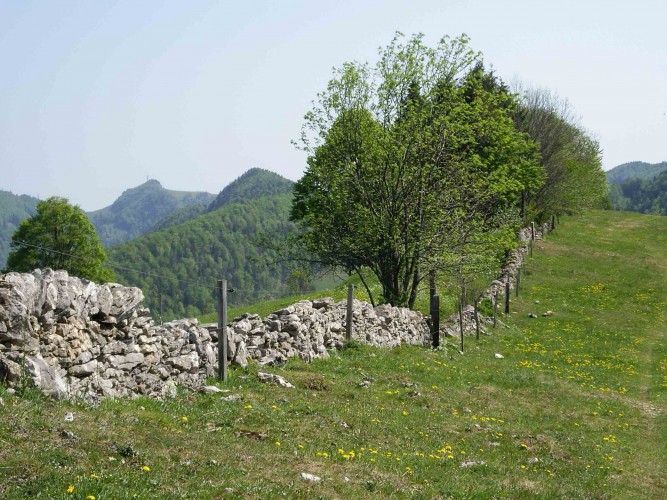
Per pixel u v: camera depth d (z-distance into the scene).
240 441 12.40
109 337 13.59
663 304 54.66
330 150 38.34
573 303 53.72
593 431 20.77
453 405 20.66
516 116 73.06
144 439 10.87
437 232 36.78
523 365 32.62
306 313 23.50
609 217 104.31
